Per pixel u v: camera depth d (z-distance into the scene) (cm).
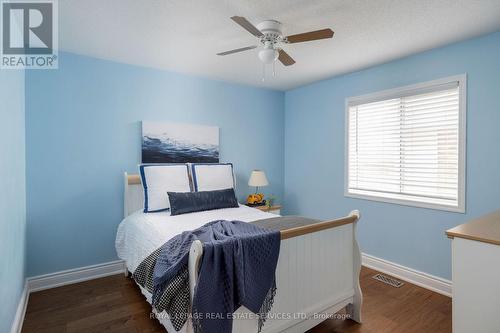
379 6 190
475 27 221
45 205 265
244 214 283
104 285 273
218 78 365
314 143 395
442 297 253
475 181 243
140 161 317
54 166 268
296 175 425
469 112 246
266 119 425
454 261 153
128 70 307
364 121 336
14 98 195
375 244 320
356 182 347
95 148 289
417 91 281
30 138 256
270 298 159
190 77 351
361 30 226
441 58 262
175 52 274
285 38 203
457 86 254
